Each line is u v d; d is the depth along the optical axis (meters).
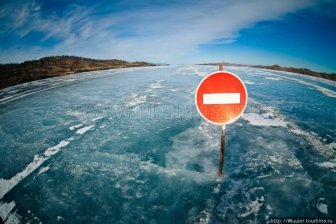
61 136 5.89
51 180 3.94
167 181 3.79
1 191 3.71
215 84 2.93
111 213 3.12
